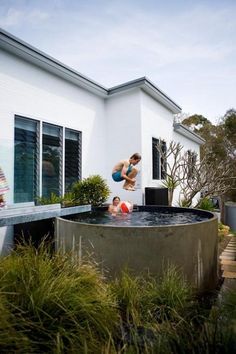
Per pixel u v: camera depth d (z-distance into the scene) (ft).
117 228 12.23
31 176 22.59
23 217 16.38
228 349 6.74
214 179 34.63
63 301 7.61
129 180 25.76
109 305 8.62
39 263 8.96
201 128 81.97
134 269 12.12
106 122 31.78
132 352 7.04
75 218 21.85
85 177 28.35
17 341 6.44
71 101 26.68
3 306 6.87
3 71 20.15
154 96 32.42
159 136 34.53
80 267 9.66
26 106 21.97
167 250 12.23
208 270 13.79
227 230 29.53
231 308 8.82
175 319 9.09
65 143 26.23
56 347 6.71
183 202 33.32
